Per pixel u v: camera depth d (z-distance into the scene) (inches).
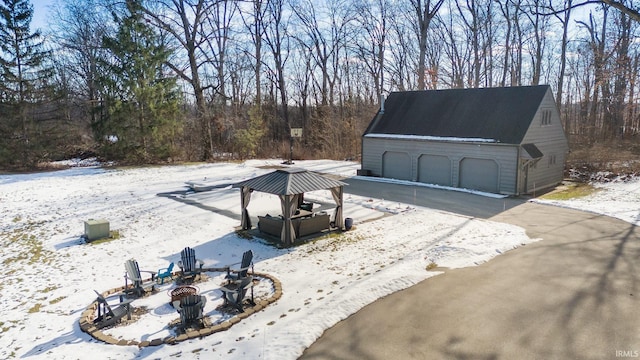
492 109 952.3
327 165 1366.9
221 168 1270.9
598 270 429.7
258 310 363.9
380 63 1829.5
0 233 626.8
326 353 296.2
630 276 411.5
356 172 1189.1
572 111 1657.2
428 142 999.6
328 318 342.0
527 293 380.2
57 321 360.8
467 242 534.0
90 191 917.2
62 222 679.7
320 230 601.3
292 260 491.2
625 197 796.0
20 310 384.2
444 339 307.7
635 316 331.0
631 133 1250.0
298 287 412.5
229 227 639.8
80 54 1669.5
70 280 452.4
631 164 994.1
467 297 376.5
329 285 413.7
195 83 1453.0
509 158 861.2
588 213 688.4
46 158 1360.7
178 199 840.3
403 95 1163.9
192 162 1419.8
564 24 1425.9
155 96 1298.0
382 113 1165.1
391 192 904.9
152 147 1330.0
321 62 1882.4
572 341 298.7
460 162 949.8
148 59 1280.8
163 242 576.1
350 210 739.4
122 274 466.6
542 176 938.1
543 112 916.6
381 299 378.0
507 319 333.1
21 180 1043.3
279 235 572.4
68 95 1572.3
